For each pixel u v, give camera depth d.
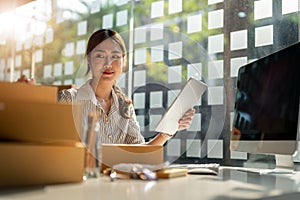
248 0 1.85
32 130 0.82
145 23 2.38
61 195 0.68
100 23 2.74
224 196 0.71
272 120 1.24
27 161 0.78
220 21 1.97
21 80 1.06
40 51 2.99
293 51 1.17
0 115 0.80
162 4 2.28
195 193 0.74
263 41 1.79
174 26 2.14
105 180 0.93
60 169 0.83
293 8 1.68
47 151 0.81
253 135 1.35
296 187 0.87
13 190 0.72
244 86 1.51
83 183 0.86
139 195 0.70
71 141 0.86
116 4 2.64
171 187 0.83
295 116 1.12
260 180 1.04
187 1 2.13
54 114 0.84
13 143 0.78
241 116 1.48
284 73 1.21
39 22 3.04
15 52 3.03
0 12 2.95
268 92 1.29
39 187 0.77
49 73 2.92
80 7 2.87
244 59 1.85
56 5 2.98
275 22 1.74
